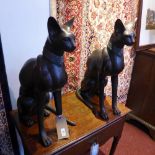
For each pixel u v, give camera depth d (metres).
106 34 1.35
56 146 0.83
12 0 0.91
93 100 1.18
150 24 1.67
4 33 0.94
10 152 1.16
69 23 0.77
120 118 1.08
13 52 1.00
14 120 0.98
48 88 0.78
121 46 0.94
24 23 0.98
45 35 1.07
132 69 1.78
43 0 0.99
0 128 1.07
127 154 1.52
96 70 1.04
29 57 1.06
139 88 1.77
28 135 0.88
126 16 1.43
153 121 1.69
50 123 0.96
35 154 0.79
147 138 1.71
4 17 0.92
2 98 1.02
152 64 1.63
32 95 0.90
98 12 1.24
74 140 0.87
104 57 0.97
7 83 1.01
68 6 1.08
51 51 0.75
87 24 1.21
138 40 1.62
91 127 0.96
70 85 1.30
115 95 1.07
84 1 1.14
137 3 1.48
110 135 1.09
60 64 0.77
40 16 1.02
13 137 1.13
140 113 1.79
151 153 1.54
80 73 1.31
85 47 1.27
